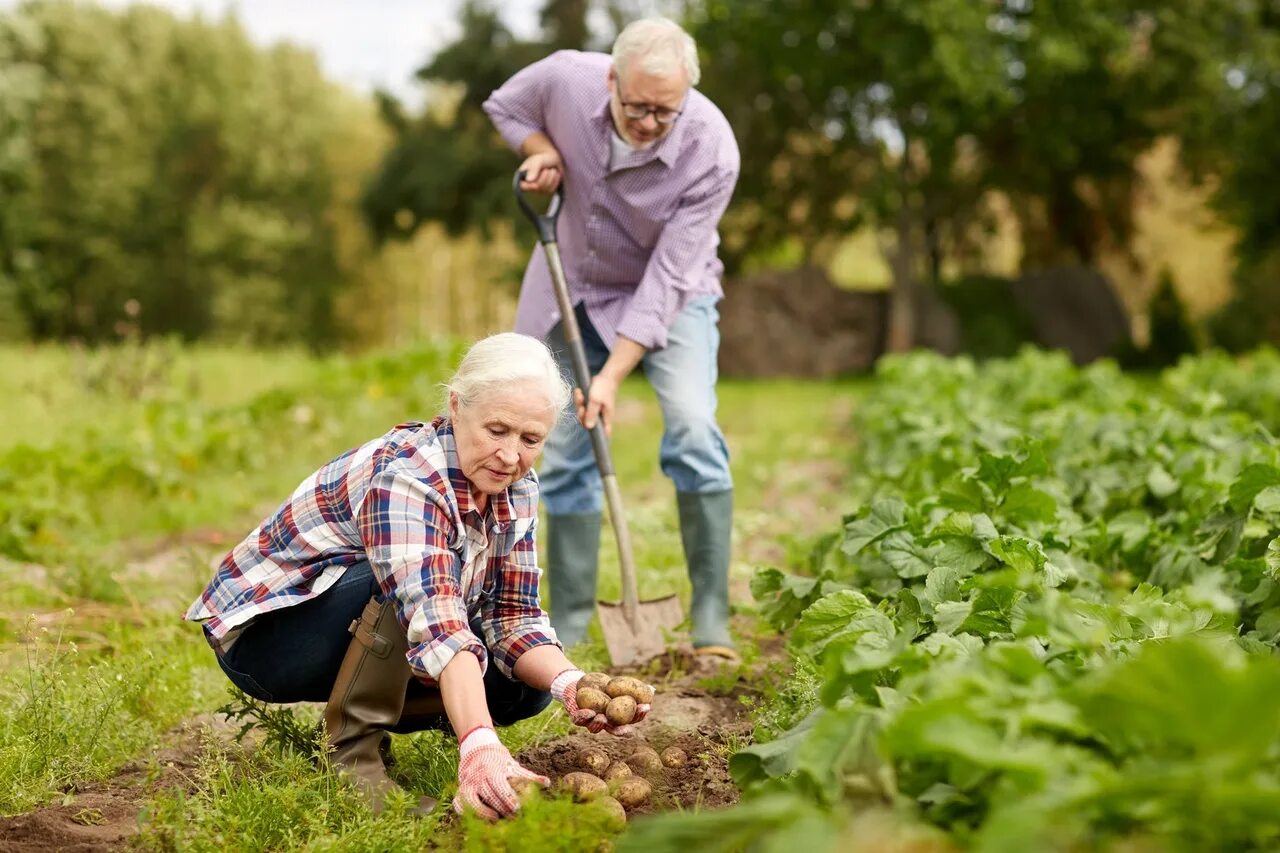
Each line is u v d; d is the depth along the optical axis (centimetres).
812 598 389
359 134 4522
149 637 434
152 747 336
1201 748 190
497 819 258
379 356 1220
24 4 4194
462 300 4844
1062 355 1282
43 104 4019
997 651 218
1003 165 2441
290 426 1004
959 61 2023
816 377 2372
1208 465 538
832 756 214
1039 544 338
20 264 3666
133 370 1273
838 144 2383
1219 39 2222
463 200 2850
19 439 983
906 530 380
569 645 442
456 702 266
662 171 423
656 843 200
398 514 275
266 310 4134
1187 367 1124
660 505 759
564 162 438
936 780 220
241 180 4278
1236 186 2306
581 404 417
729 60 2389
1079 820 189
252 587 288
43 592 526
